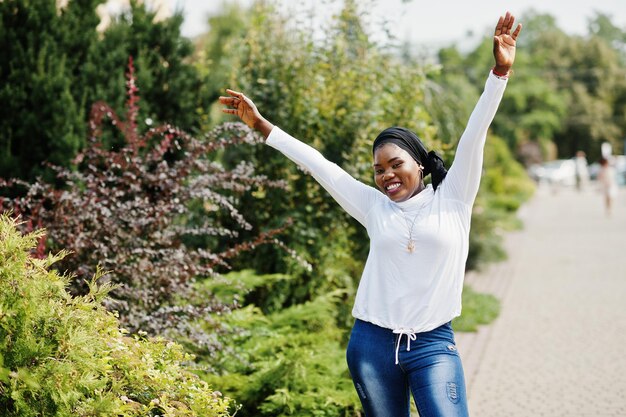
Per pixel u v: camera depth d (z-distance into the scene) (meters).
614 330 7.28
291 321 5.40
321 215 6.36
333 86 6.44
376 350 2.80
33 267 2.82
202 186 4.55
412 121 6.72
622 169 39.16
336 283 6.59
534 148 47.91
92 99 5.49
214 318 4.85
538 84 51.94
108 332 2.86
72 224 4.17
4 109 5.17
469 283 10.28
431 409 2.66
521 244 14.76
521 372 5.93
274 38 6.71
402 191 2.93
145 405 2.80
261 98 6.43
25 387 2.43
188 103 6.23
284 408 4.12
